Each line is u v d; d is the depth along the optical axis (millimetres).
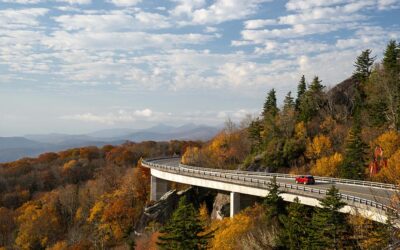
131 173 105250
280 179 60625
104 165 139125
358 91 91625
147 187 94312
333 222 34406
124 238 75125
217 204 66500
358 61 97000
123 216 82438
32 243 82688
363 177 58125
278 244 37031
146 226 72625
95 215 86250
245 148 95625
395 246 12453
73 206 100312
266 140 85375
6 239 88625
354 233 30766
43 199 105688
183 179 71000
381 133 71250
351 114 87688
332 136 76938
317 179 59188
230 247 43656
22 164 147000
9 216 94875
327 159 67125
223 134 107250
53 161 156000
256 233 43906
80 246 74312
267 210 46812
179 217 34469
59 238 86312
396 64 86375
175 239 33906
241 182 55500
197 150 104562
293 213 40531
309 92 93938
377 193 43625
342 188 48625
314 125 83312
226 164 93812
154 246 56406
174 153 151375
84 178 134625
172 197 74938
